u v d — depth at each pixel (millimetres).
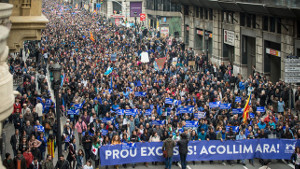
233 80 61156
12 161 27969
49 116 39375
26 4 21672
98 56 75875
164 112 41812
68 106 49750
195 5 91875
